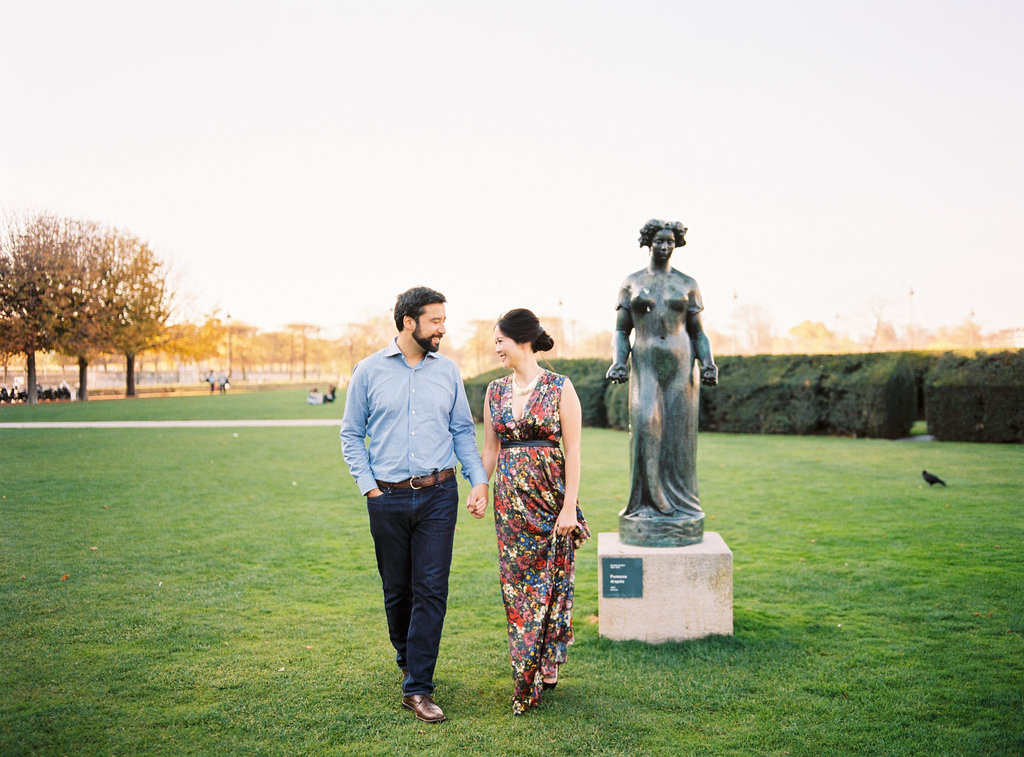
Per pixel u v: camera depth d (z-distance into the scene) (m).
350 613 4.66
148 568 5.73
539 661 3.29
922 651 3.91
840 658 3.82
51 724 3.07
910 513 7.73
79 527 7.22
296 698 3.38
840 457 12.79
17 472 10.95
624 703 3.32
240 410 27.52
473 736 3.01
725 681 3.54
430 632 3.29
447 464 3.44
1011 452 13.25
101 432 17.80
